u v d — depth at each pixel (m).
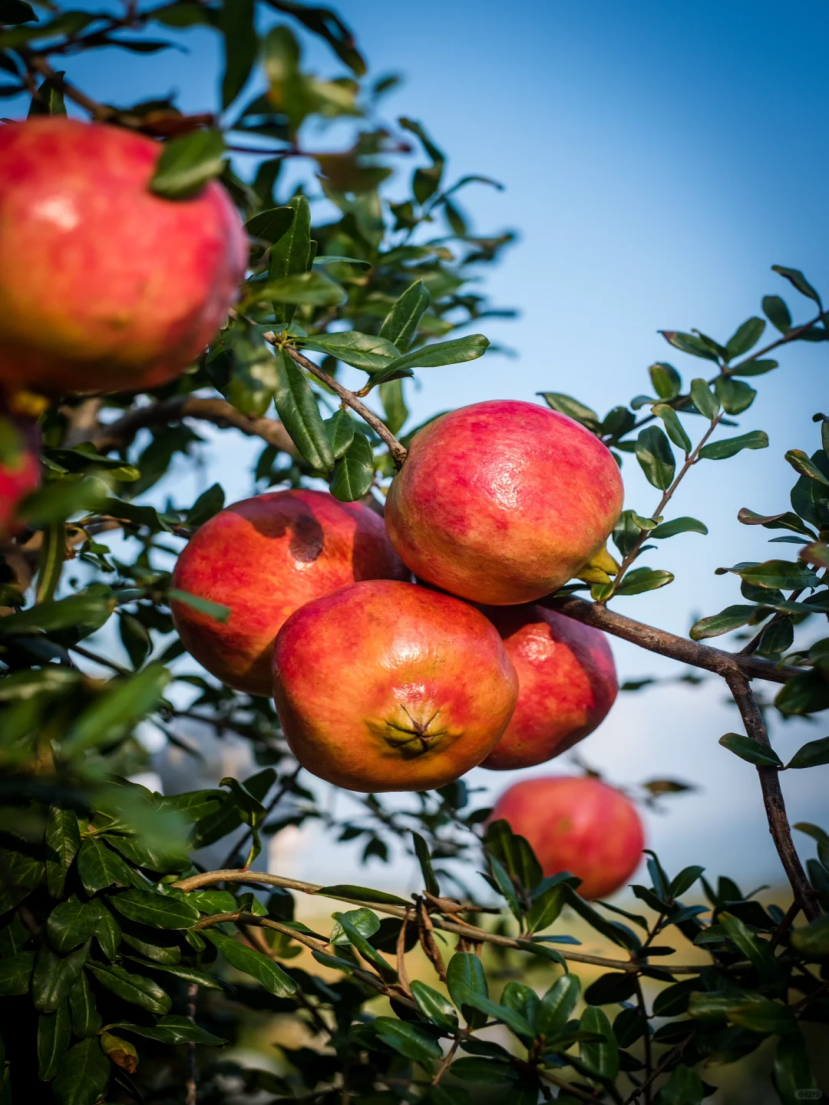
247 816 0.48
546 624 0.53
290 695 0.47
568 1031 0.43
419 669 0.47
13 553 0.46
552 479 0.47
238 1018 0.64
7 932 0.45
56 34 0.37
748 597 0.48
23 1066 0.46
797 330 0.62
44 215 0.35
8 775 0.38
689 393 0.59
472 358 0.50
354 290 0.68
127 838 0.46
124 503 0.46
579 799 0.72
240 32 0.35
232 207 0.39
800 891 0.43
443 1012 0.43
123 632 0.61
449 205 0.74
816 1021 0.43
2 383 0.38
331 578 0.52
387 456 0.61
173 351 0.38
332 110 0.34
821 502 0.49
